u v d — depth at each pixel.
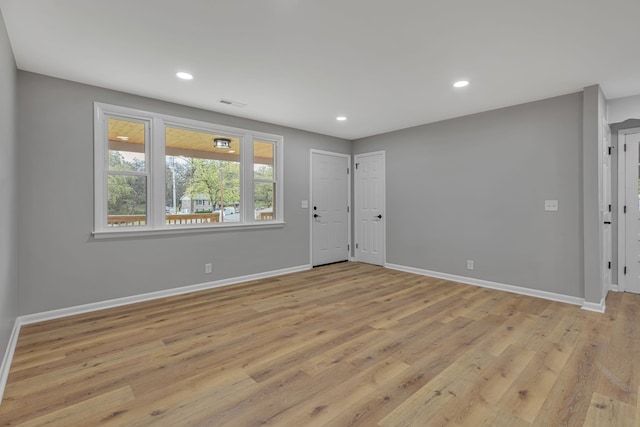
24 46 2.41
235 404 1.74
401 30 2.21
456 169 4.37
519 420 1.60
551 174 3.56
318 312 3.18
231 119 4.26
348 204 5.89
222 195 4.27
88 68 2.81
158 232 3.63
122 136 3.44
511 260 3.87
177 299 3.60
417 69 2.83
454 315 3.08
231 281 4.28
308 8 1.96
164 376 2.01
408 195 4.97
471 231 4.23
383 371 2.07
